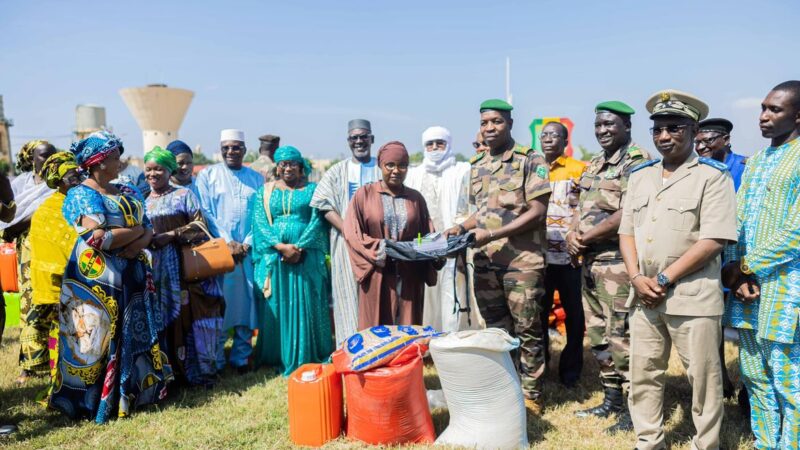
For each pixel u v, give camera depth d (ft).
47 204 14.60
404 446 12.30
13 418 14.23
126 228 13.98
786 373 10.77
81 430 13.46
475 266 14.99
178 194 16.94
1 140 153.38
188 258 16.28
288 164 17.72
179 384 17.03
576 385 17.01
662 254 10.82
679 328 10.82
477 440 11.98
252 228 18.71
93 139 13.76
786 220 10.52
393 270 14.88
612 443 12.65
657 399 11.60
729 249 11.71
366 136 19.12
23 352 16.63
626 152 13.73
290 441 12.94
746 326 11.24
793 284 10.43
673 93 10.78
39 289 14.37
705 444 11.09
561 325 23.26
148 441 12.90
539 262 14.26
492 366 11.86
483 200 14.74
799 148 10.67
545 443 12.64
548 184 13.89
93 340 13.83
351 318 18.02
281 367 18.71
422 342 12.73
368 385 12.04
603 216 13.62
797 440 10.74
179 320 16.70
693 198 10.57
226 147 20.17
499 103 14.25
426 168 20.29
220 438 13.01
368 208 15.08
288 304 17.66
